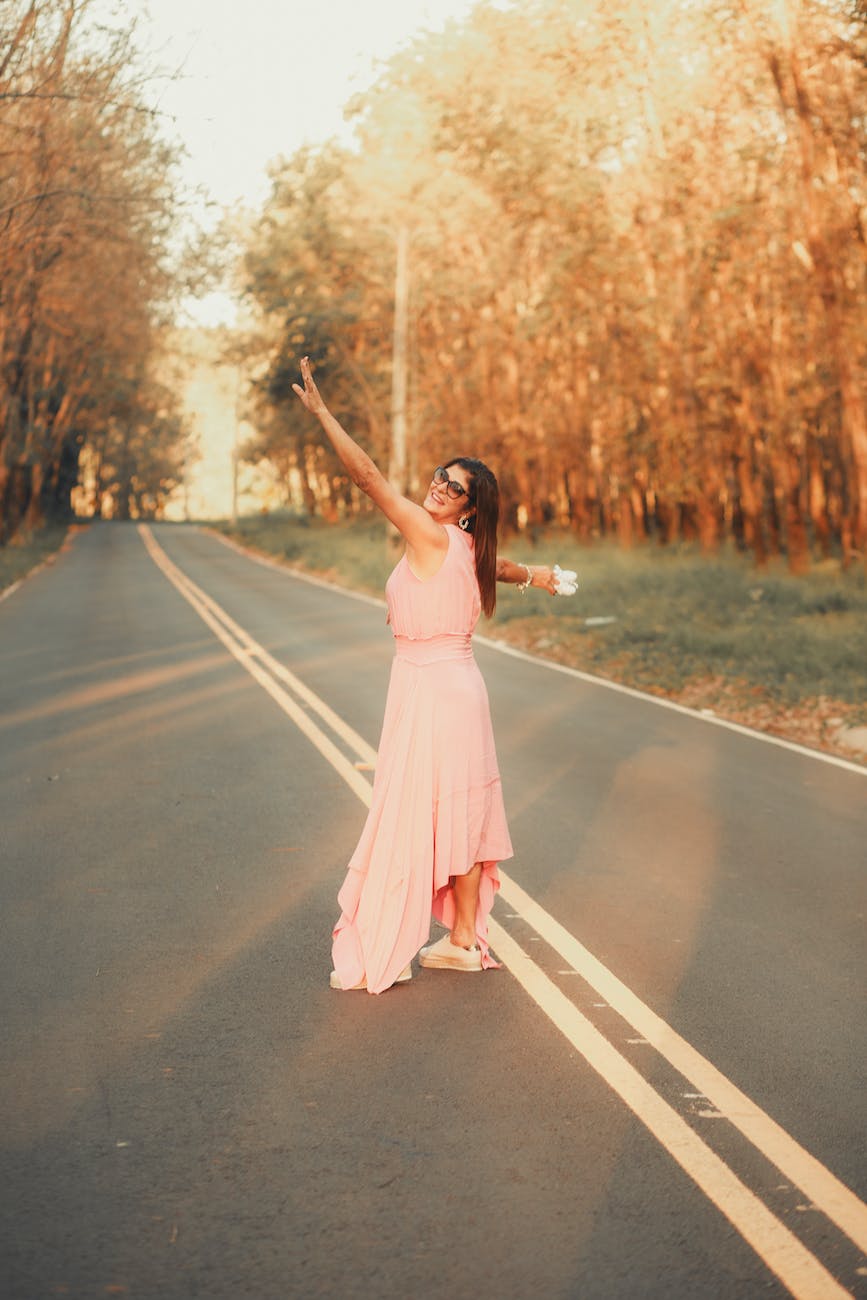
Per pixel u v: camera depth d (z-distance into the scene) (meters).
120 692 13.33
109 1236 3.10
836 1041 4.42
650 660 15.99
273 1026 4.48
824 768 9.80
